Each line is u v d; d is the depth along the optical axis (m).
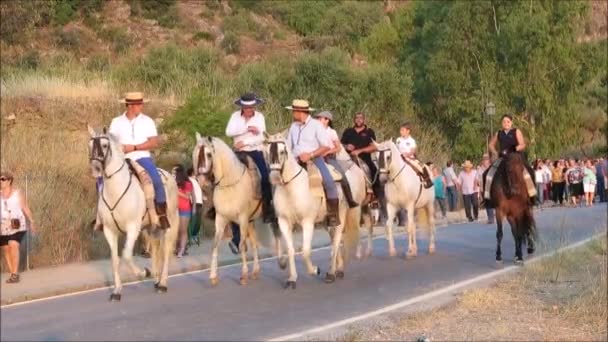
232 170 13.72
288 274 15.92
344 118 39.16
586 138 57.97
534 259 17.12
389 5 64.62
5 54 40.25
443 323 11.05
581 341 10.16
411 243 18.12
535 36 43.31
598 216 30.72
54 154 21.06
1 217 14.92
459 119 44.97
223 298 13.41
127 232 13.05
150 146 13.54
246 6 63.94
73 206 18.61
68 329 11.27
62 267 16.98
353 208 15.34
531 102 43.94
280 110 31.27
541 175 37.22
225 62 49.84
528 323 11.07
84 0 54.97
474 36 44.84
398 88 41.84
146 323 11.54
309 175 13.88
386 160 17.27
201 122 22.62
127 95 13.57
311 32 62.41
